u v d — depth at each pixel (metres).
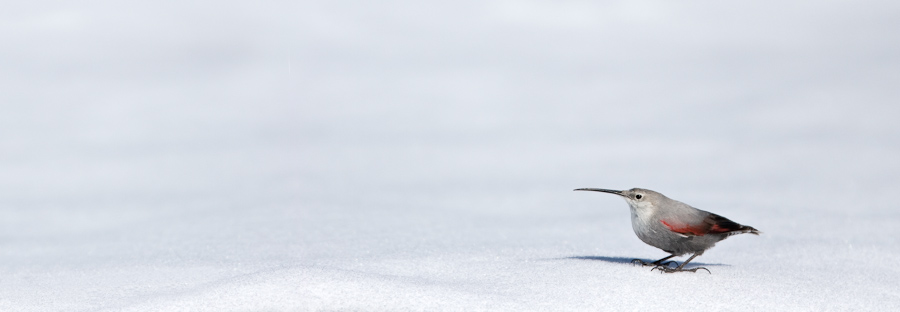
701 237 12.52
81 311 10.22
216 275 12.32
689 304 10.38
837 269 13.47
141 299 10.49
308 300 9.88
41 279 12.77
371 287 10.17
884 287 11.88
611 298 10.46
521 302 10.18
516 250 14.67
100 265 14.02
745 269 12.62
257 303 9.83
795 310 10.33
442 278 11.67
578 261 12.81
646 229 12.97
